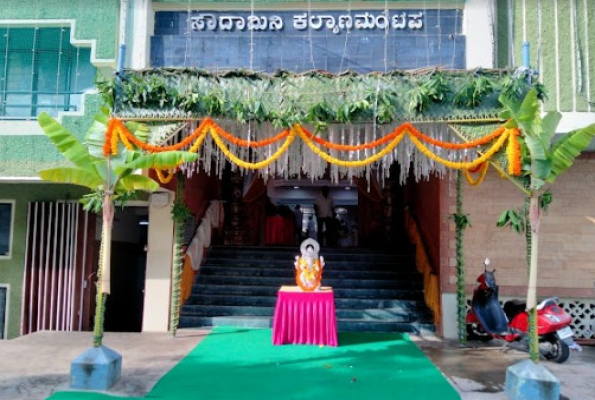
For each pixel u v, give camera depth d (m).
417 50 7.81
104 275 5.22
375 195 12.38
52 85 7.89
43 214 8.45
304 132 5.46
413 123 5.52
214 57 7.98
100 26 7.79
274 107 5.61
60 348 6.68
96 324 5.17
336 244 13.62
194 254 9.18
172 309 7.57
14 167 7.30
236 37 7.98
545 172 4.89
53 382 5.09
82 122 7.35
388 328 7.86
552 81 7.35
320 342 6.81
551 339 6.23
